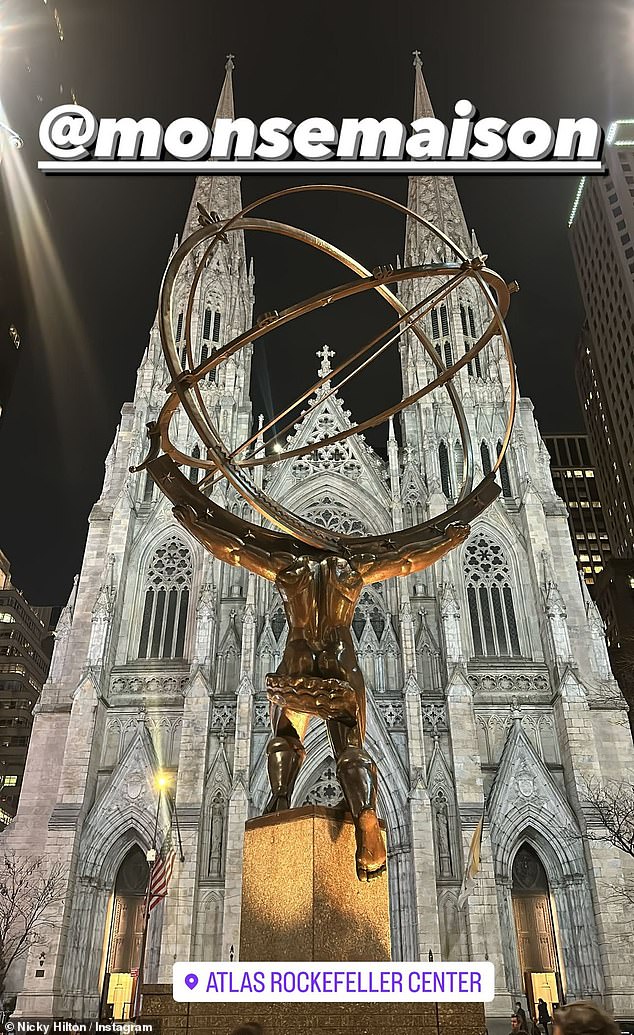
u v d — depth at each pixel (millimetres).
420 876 44031
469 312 72750
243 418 65438
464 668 51156
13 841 48188
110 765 50188
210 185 84625
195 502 11375
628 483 138875
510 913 45250
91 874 46031
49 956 42844
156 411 65188
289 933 8406
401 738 50406
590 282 151000
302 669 10086
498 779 48562
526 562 57719
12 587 192875
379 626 56312
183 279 75000
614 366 140875
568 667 51438
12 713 155625
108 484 61625
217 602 54969
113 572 55625
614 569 125875
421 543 11492
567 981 44406
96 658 51594
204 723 49000
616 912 44094
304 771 48719
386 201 13930
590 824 46219
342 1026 7707
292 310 13281
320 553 11133
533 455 64375
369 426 15281
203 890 45000
